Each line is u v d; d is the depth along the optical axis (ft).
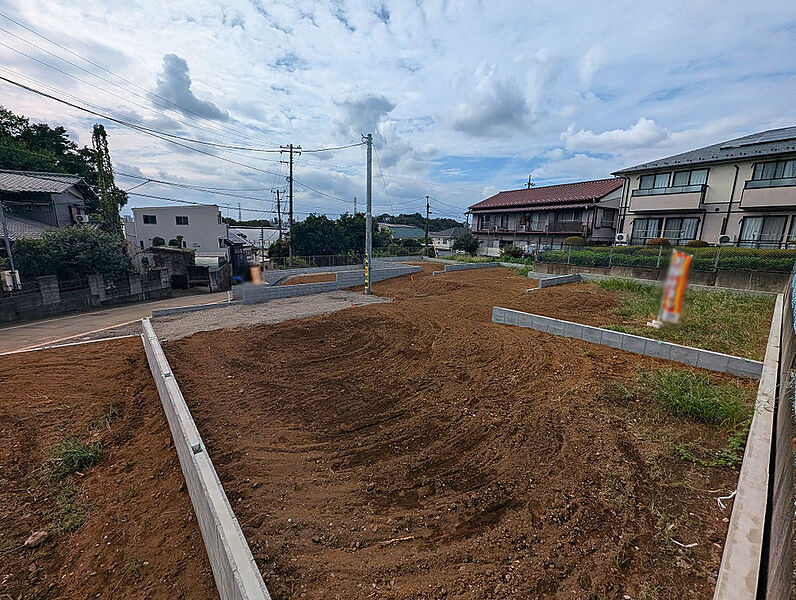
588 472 9.41
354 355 19.69
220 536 6.34
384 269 50.39
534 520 7.96
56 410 14.49
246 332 24.25
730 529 6.37
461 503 8.64
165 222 95.35
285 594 6.35
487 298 34.42
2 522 9.05
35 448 12.08
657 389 13.29
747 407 11.73
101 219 75.77
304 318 28.32
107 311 42.19
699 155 56.24
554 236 79.10
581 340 20.58
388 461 10.48
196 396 14.92
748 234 48.80
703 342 18.24
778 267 30.76
